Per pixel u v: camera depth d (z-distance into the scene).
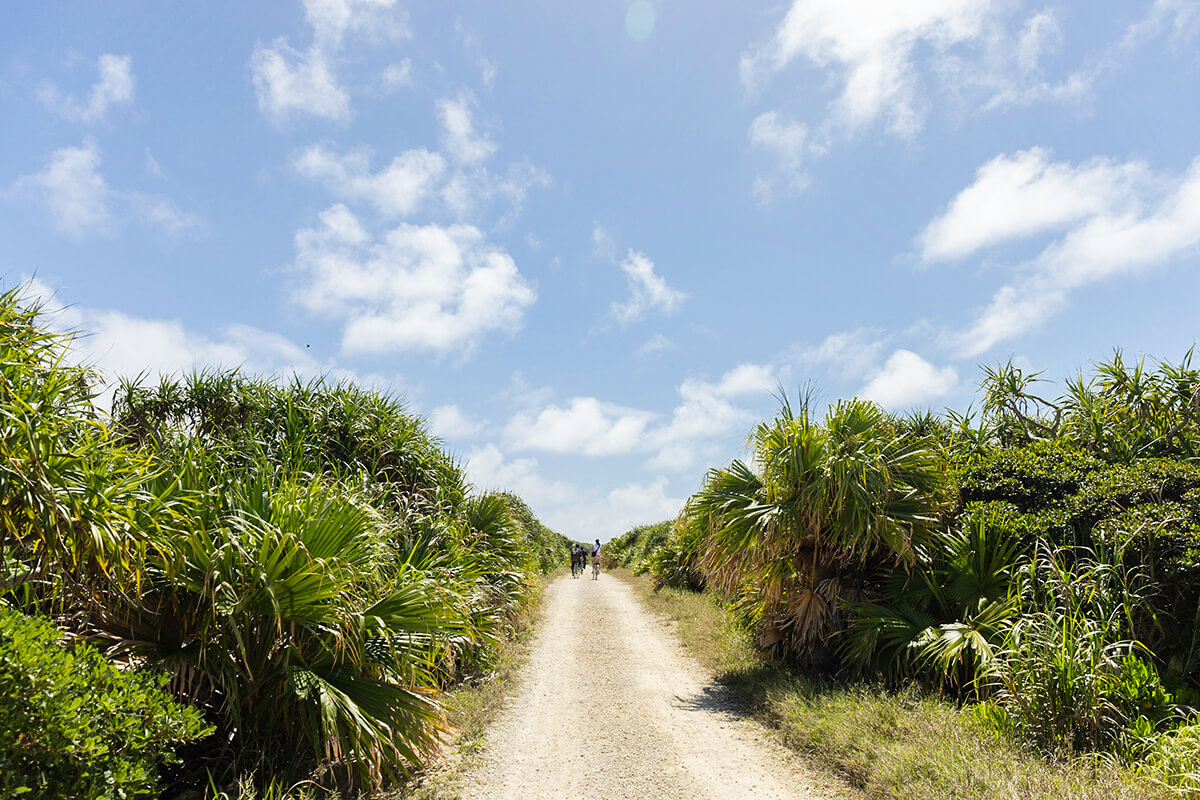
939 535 7.67
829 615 7.94
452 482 10.78
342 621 4.75
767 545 8.02
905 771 4.60
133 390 8.61
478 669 8.52
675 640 11.91
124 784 3.09
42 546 3.75
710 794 4.90
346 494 5.64
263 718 4.81
